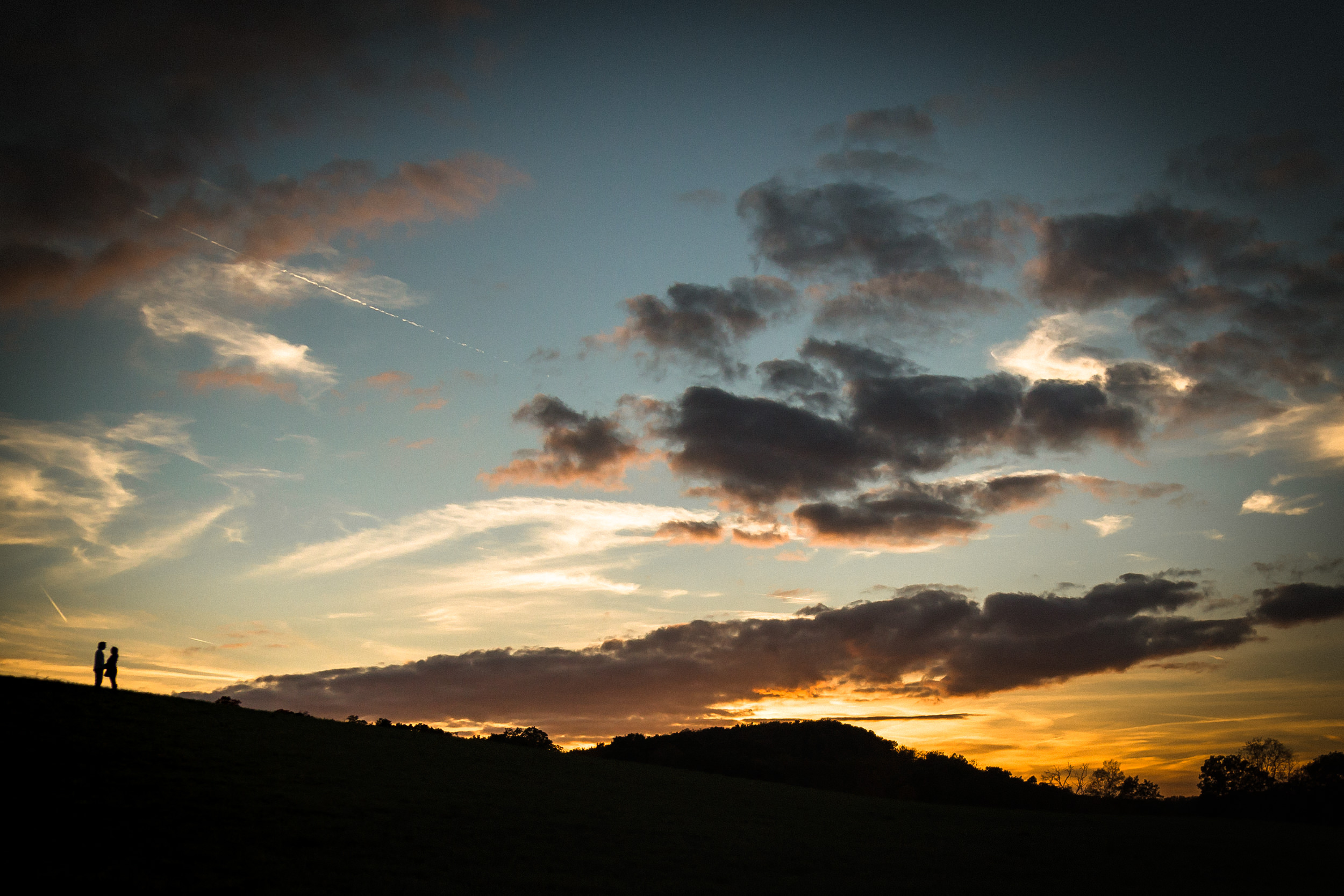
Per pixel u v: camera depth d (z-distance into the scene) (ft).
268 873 82.02
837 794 202.49
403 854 94.94
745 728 439.22
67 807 97.40
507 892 83.92
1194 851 133.18
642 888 90.12
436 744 189.16
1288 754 325.21
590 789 161.48
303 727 177.99
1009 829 157.89
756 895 90.99
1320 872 116.88
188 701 177.78
